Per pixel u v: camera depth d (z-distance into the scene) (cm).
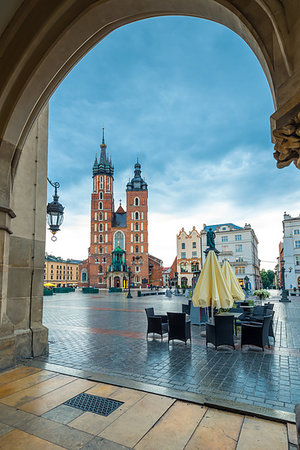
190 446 288
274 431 319
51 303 2295
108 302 2405
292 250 4969
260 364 588
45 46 348
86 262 7994
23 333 620
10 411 363
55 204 766
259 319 888
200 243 6569
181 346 754
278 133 193
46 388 440
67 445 289
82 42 352
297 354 671
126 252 7312
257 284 6538
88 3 317
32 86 379
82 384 458
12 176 469
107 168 7900
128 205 7556
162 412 363
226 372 534
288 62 189
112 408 373
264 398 412
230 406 371
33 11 337
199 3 267
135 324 1140
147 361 608
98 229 7556
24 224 649
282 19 191
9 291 605
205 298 780
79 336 890
